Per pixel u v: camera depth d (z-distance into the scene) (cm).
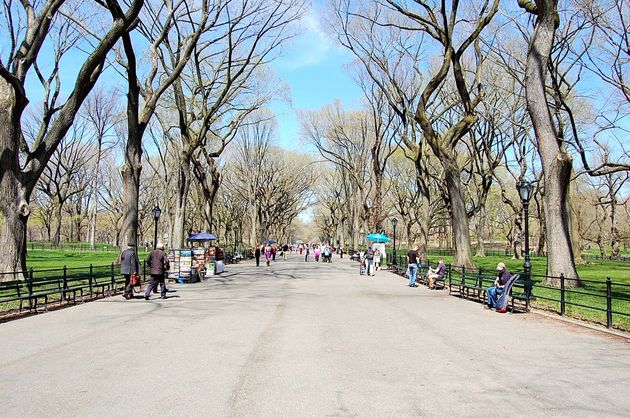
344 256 7544
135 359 862
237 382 722
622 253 8569
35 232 12269
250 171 6231
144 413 586
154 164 7650
